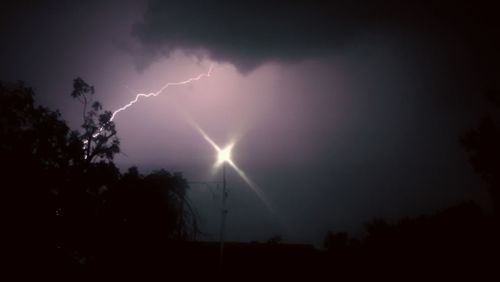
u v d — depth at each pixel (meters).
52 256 19.45
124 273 20.84
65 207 20.20
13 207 18.77
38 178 19.52
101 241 20.62
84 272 20.48
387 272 16.66
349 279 18.14
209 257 26.27
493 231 14.39
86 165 21.22
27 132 19.84
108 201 21.22
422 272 15.54
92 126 22.19
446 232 15.36
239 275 25.19
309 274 22.98
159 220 21.58
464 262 14.61
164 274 21.88
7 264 18.34
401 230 16.98
